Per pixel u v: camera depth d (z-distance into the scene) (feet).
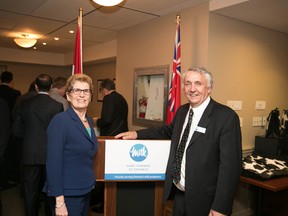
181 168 5.22
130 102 12.53
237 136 4.87
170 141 5.87
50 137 4.80
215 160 4.92
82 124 5.08
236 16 8.97
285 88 11.46
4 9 10.62
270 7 8.00
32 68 23.57
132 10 10.08
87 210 5.47
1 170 11.37
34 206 7.79
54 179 4.70
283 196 9.16
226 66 9.12
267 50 10.50
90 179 5.15
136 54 12.13
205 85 5.16
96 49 17.81
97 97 21.79
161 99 10.47
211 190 4.89
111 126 10.25
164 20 10.47
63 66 24.14
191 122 5.33
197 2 8.78
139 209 6.13
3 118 6.72
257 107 10.27
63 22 12.29
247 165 7.98
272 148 9.50
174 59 8.58
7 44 19.11
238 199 9.66
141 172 5.74
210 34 8.63
